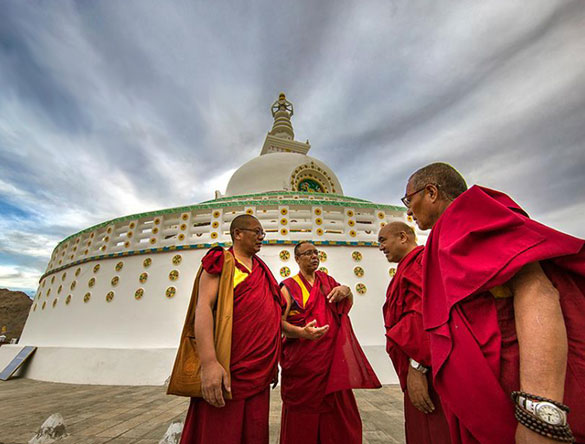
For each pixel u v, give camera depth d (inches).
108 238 385.1
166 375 282.2
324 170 652.7
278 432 148.0
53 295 406.3
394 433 143.6
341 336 122.3
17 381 312.0
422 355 81.1
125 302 332.8
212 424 79.4
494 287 55.9
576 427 44.8
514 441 47.0
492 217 55.3
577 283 51.8
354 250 347.3
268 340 92.4
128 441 139.3
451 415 58.0
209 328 82.5
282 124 997.8
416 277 91.7
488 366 51.2
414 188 82.4
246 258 107.7
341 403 114.5
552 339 44.1
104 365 293.4
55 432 143.3
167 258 346.6
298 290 130.9
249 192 628.7
